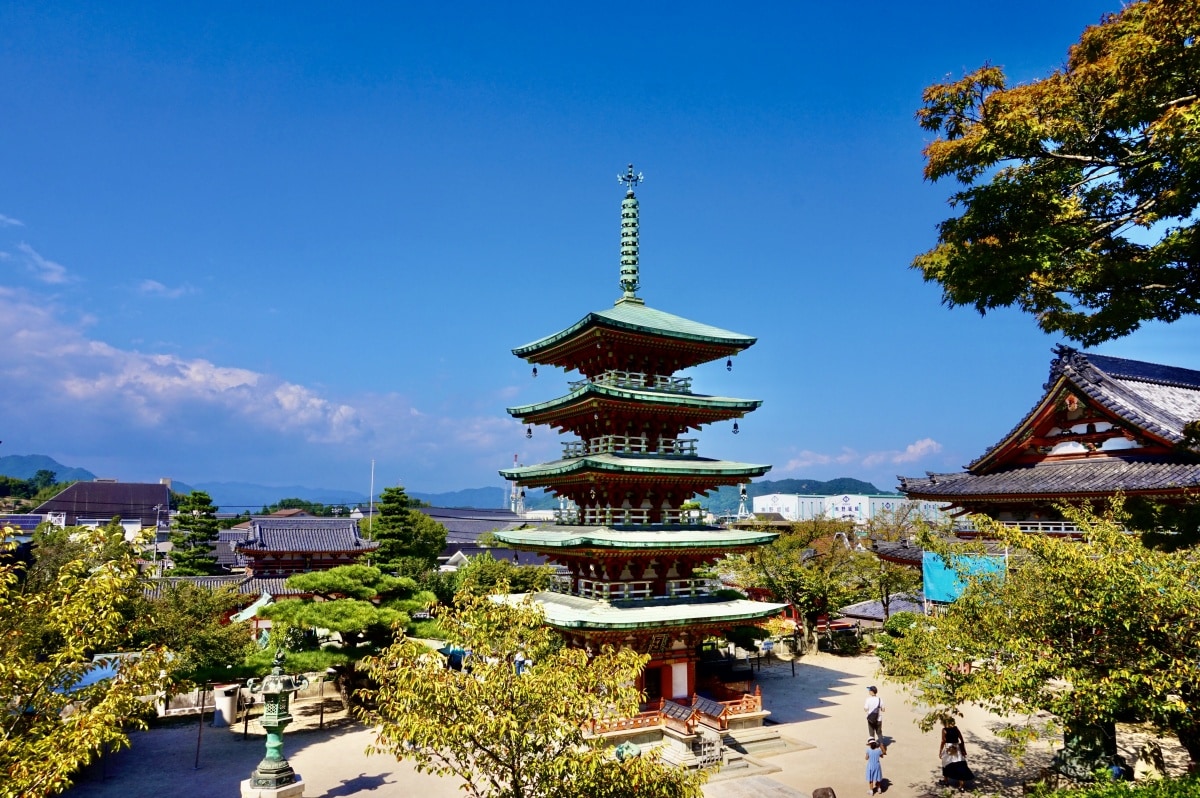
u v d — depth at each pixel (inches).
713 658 2110.0
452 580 2817.4
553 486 1796.3
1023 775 1198.9
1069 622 775.7
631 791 661.3
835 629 2689.5
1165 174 777.6
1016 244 827.4
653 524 1646.2
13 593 735.1
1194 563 718.5
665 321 1796.3
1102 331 888.3
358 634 1731.1
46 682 682.2
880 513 3641.7
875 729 1230.3
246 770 1366.9
